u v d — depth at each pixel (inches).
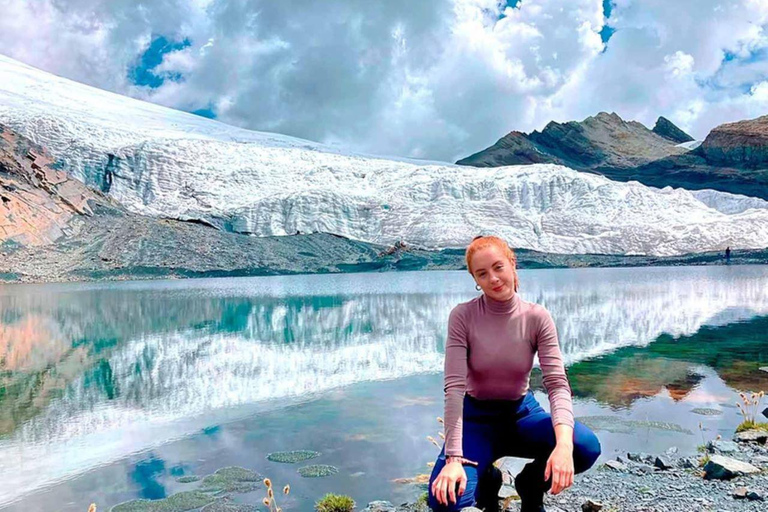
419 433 361.7
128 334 839.7
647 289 1551.4
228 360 625.6
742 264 3506.4
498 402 167.3
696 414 386.3
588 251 3991.1
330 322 941.8
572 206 4510.3
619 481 261.4
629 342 695.1
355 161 5433.1
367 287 1846.7
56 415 417.7
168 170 4601.4
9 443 353.1
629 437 337.1
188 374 556.7
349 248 3762.3
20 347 741.9
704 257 3747.5
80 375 561.6
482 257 157.8
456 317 165.9
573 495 245.8
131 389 498.9
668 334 755.4
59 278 2426.2
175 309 1195.9
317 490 273.0
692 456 297.4
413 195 4608.8
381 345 706.8
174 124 6225.4
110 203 3420.3
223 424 387.5
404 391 474.6
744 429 341.7
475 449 165.5
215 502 261.0
